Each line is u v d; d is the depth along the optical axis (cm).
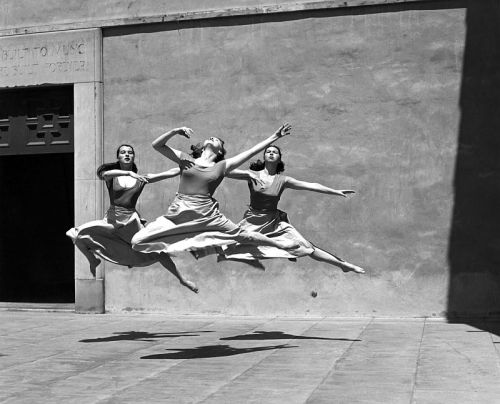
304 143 1296
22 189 1772
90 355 934
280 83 1309
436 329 1125
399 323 1194
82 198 1397
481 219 1229
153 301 1359
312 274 1283
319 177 1288
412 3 1257
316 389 723
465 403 663
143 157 1377
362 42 1276
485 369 815
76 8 1417
